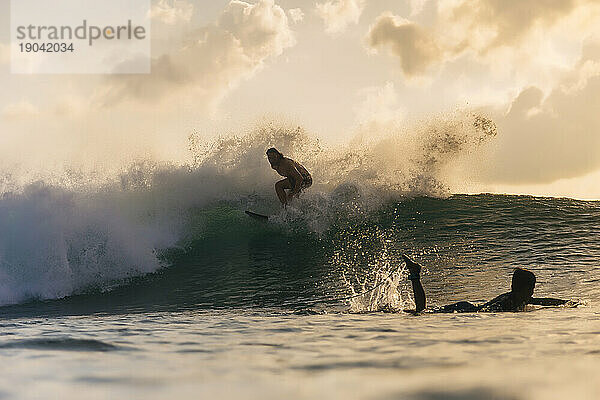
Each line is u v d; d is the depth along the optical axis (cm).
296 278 3138
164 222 3912
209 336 1045
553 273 2855
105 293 3048
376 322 1288
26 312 2636
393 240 3778
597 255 3247
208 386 545
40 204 3338
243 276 3228
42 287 3045
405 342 890
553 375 558
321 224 4106
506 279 2809
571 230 3803
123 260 3359
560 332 1000
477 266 3114
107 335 1068
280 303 2595
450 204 4431
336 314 1641
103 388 541
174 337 1029
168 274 3362
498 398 453
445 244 3625
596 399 442
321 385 537
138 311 2528
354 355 754
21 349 857
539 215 4153
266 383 556
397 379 558
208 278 3228
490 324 1184
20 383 571
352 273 3180
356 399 465
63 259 3188
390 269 3198
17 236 3200
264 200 4472
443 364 654
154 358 756
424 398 462
